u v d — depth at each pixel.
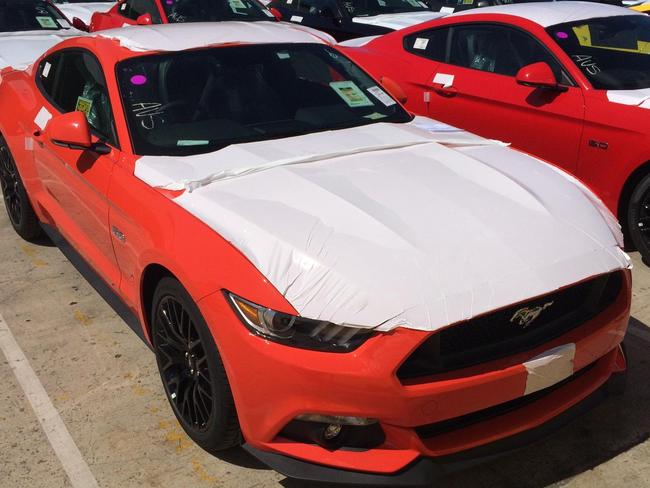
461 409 2.50
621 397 3.43
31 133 4.45
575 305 2.77
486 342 2.55
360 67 4.31
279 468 2.60
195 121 3.57
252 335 2.52
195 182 3.04
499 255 2.64
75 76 4.18
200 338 2.76
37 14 8.02
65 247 4.55
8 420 3.33
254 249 2.65
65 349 3.89
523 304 2.57
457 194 2.98
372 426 2.51
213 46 3.96
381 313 2.41
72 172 3.85
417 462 2.56
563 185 3.24
